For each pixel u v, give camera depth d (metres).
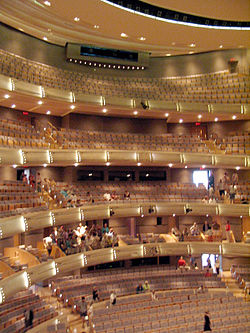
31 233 23.20
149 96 30.45
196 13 24.27
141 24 25.61
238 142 29.58
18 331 16.03
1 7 23.69
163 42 29.62
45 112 27.98
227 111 29.41
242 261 27.55
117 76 32.41
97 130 29.92
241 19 25.34
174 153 27.22
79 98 25.70
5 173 24.47
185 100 30.53
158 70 33.41
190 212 27.22
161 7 24.55
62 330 17.16
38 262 19.39
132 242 25.73
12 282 16.97
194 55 33.50
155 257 28.62
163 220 30.14
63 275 25.16
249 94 30.92
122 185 28.84
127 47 30.88
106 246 24.17
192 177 31.55
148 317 19.77
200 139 30.73
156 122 31.55
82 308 19.42
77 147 25.84
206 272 25.84
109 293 22.77
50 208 23.08
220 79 32.50
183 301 22.39
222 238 28.91
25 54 27.50
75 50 29.75
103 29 26.91
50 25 26.69
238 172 30.47
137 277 25.34
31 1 23.20
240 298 22.61
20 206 20.62
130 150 26.19
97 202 25.19
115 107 27.25
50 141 24.92
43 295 22.02
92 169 28.70
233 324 19.81
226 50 32.94
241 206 26.89
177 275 25.80
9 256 20.88
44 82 26.36
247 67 32.44
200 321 19.84
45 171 27.75
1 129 21.81
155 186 29.23
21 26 26.41
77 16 24.62
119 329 18.25
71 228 26.62
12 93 21.84
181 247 26.05
